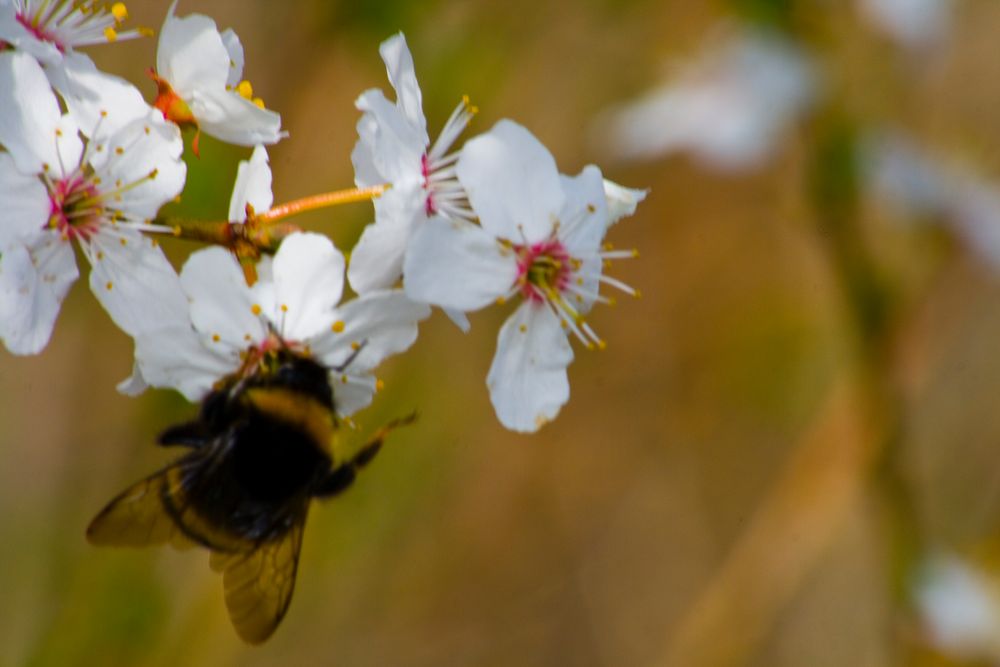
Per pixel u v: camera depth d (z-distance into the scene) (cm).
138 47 59
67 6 52
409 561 63
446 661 63
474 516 64
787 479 62
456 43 61
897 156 60
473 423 62
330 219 60
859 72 60
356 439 59
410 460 62
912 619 60
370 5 60
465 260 52
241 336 52
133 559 60
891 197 60
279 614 52
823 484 62
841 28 60
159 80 52
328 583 62
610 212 53
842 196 60
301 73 61
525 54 62
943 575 61
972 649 60
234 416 52
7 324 51
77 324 61
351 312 52
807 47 59
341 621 63
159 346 52
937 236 60
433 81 61
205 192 57
